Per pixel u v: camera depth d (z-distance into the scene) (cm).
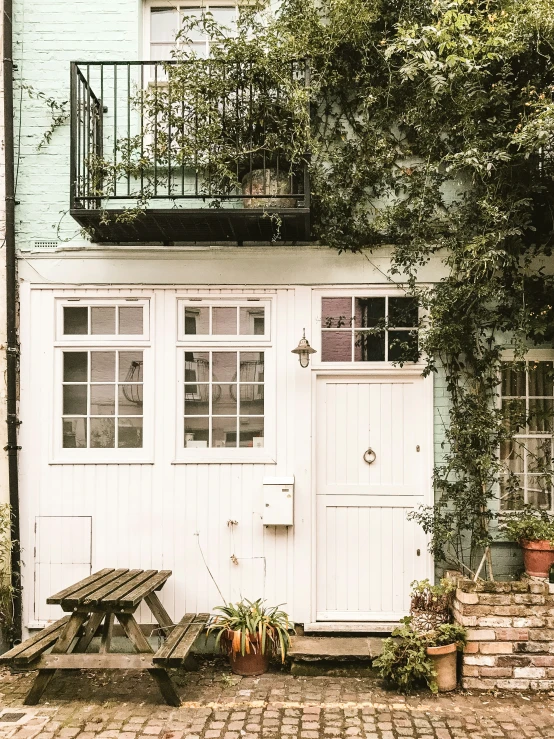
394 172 529
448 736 383
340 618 525
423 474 529
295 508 525
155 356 531
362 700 429
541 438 541
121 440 538
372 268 529
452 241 502
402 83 491
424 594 465
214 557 525
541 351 533
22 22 534
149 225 496
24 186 532
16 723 395
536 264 521
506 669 443
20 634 519
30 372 530
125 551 525
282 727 392
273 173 502
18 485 526
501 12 482
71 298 535
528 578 482
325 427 538
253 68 480
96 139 521
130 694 439
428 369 518
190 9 559
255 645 462
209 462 527
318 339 531
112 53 535
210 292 534
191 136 496
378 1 510
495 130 486
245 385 537
